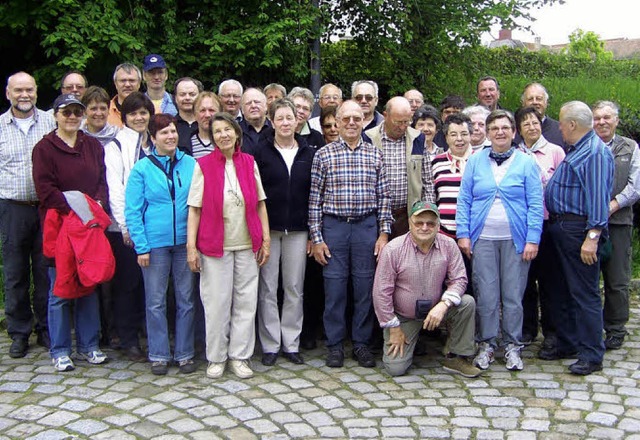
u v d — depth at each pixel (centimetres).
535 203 453
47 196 438
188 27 759
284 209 465
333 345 473
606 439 355
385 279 441
